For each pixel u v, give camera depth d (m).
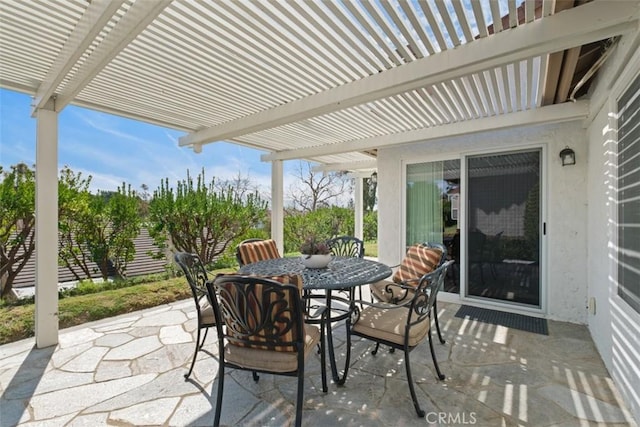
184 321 3.67
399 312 2.48
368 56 2.19
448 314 3.81
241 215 7.07
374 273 2.63
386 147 4.76
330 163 7.29
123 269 5.93
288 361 1.82
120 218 5.73
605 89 2.49
